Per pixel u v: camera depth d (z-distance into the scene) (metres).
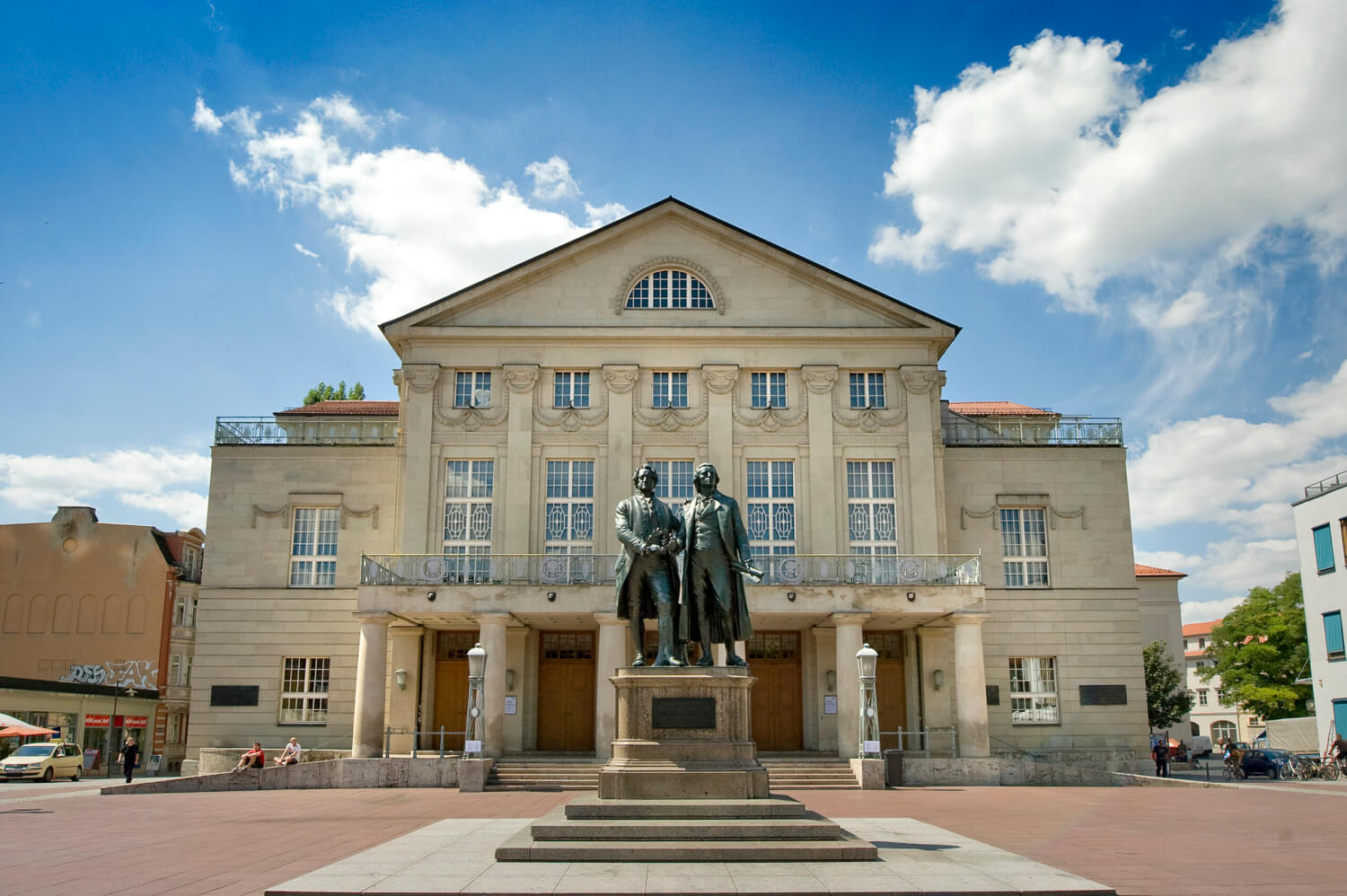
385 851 12.52
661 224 39.91
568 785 28.62
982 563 39.06
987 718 33.97
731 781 12.14
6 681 42.72
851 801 24.27
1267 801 24.64
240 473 39.28
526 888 9.57
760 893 9.27
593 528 37.34
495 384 38.53
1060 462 39.88
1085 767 32.09
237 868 12.64
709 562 13.68
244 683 37.69
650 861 10.87
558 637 37.38
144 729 52.44
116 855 14.07
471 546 37.25
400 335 38.66
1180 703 53.22
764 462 38.22
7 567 54.09
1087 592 38.84
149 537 54.62
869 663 28.83
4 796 27.58
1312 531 46.09
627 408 38.09
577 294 39.34
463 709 37.22
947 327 38.78
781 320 39.22
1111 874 12.09
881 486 38.25
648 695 12.61
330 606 38.19
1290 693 67.50
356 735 31.88
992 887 9.81
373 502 39.00
